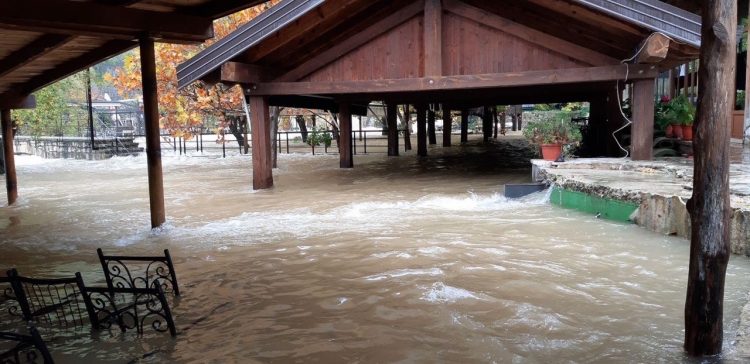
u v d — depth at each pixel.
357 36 10.05
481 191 9.86
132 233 7.39
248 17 16.53
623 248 5.56
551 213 7.55
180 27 7.01
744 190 5.76
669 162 8.62
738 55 13.15
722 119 2.86
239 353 3.46
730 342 3.25
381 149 22.05
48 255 6.39
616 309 3.95
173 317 4.14
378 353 3.37
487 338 3.51
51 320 4.21
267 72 10.48
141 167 17.89
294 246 6.13
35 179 14.81
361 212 8.14
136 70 17.39
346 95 14.51
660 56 7.26
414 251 5.67
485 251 5.59
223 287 4.82
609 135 12.22
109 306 4.50
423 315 3.94
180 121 18.88
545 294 4.29
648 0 7.22
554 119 11.10
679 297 4.16
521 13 9.20
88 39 7.94
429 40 9.58
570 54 8.96
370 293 4.45
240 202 9.54
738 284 4.33
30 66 9.26
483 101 18.72
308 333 3.72
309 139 21.94
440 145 23.30
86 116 30.83
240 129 22.72
